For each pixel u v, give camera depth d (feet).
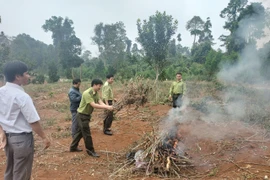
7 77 8.89
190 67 96.48
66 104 36.40
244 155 15.05
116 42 162.50
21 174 9.23
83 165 14.75
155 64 36.88
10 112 8.84
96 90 16.16
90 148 16.14
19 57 90.58
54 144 18.72
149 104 33.09
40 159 15.71
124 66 101.96
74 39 155.63
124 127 23.09
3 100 8.86
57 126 23.99
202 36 177.88
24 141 9.07
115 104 17.03
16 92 8.84
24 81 9.18
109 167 14.35
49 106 35.63
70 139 20.02
